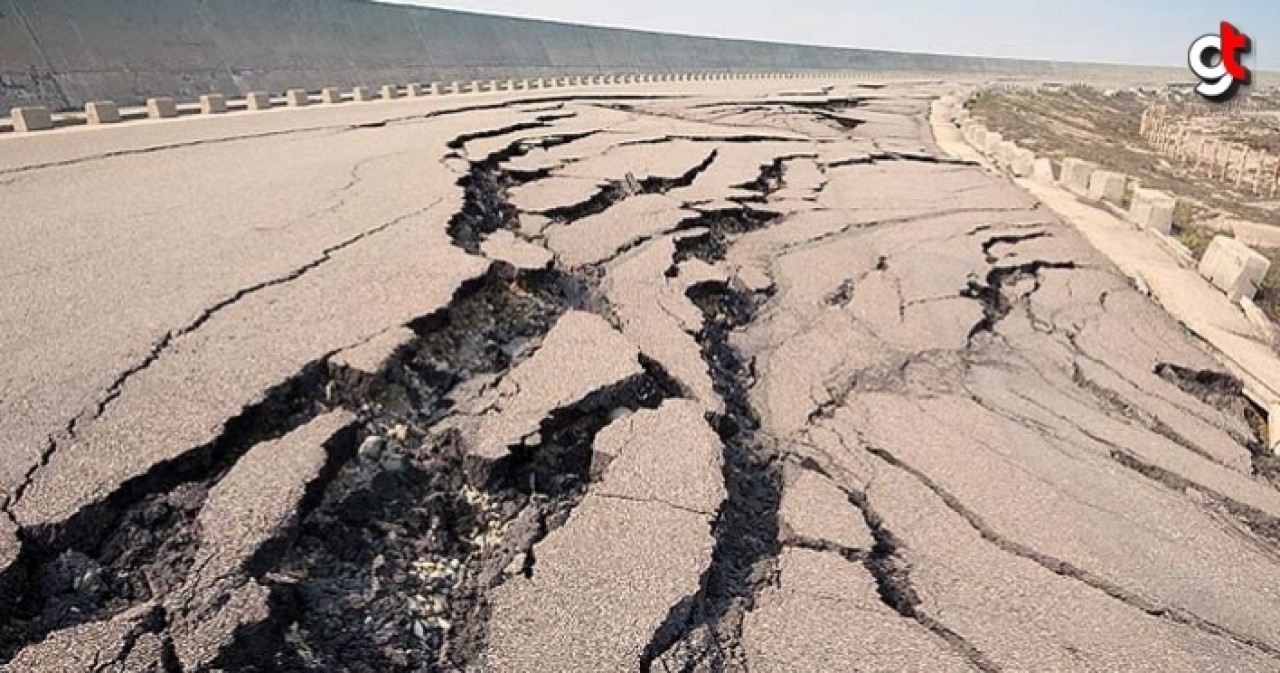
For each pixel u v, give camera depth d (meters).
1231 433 4.73
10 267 4.89
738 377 4.81
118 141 10.29
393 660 2.52
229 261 5.04
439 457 3.41
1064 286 7.10
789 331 5.55
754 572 3.12
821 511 3.50
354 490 3.07
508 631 2.65
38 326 4.01
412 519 3.09
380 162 8.52
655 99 20.38
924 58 96.00
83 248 5.29
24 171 7.96
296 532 2.76
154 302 4.34
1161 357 5.76
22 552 2.49
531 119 13.23
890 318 5.86
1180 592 3.18
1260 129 34.16
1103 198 10.90
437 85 22.38
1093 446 4.32
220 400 3.32
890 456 4.04
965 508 3.62
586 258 6.02
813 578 3.08
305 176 7.77
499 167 8.75
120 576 2.55
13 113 11.59
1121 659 2.78
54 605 2.44
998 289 6.88
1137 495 3.86
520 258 5.45
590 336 4.59
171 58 25.64
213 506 2.79
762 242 7.30
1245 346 6.27
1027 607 3.01
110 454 2.93
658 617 2.70
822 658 2.69
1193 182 19.97
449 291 4.57
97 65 23.06
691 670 2.58
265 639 2.39
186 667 2.23
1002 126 24.98
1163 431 4.68
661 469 3.48
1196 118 39.88
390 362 3.77
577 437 3.74
